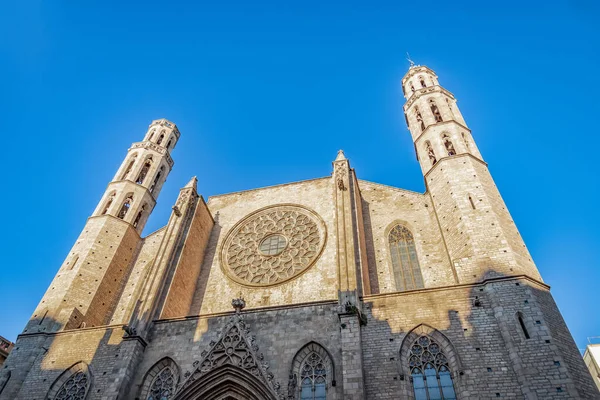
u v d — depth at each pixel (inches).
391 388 865.5
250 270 1432.1
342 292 1036.5
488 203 1206.9
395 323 978.1
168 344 1087.0
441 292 1008.2
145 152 2004.2
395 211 1482.5
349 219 1229.7
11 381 1136.8
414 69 2074.3
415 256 1331.2
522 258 1059.9
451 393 855.1
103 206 1736.0
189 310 1344.7
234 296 1353.3
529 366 821.2
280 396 890.7
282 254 1449.3
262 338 1028.5
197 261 1464.1
